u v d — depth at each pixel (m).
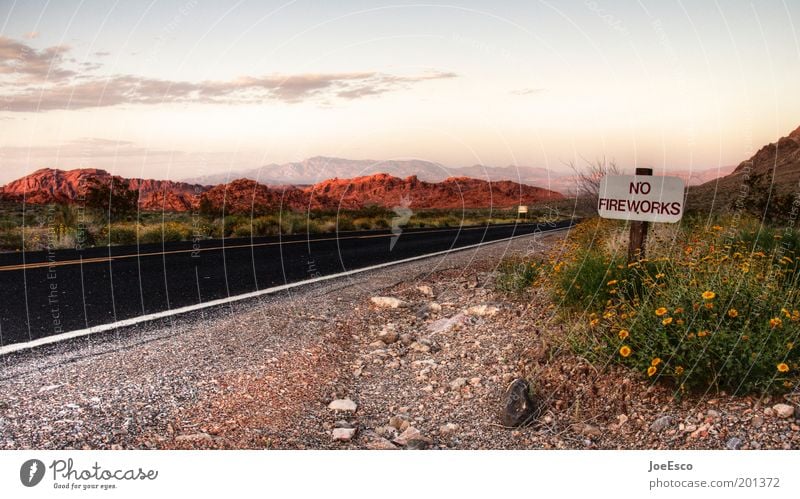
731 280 4.30
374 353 5.25
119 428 3.31
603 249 6.90
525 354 4.82
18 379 3.89
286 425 3.65
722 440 3.25
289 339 5.30
